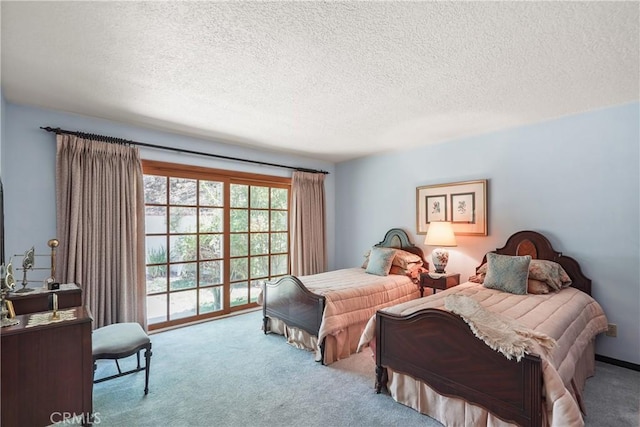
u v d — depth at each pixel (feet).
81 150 10.30
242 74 7.68
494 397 5.90
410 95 8.91
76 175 10.12
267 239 16.03
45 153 10.02
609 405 7.34
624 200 9.46
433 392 7.01
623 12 5.32
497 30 5.87
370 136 13.14
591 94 8.86
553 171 10.81
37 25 5.75
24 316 6.33
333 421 6.81
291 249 16.48
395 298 12.05
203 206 13.73
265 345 11.04
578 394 6.75
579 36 6.06
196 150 13.25
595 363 9.66
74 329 6.12
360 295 10.88
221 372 9.03
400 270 13.56
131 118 10.91
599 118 9.91
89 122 10.77
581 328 7.86
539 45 6.37
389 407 7.36
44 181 9.98
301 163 17.10
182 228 13.12
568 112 10.29
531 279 9.77
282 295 11.52
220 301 14.25
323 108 9.95
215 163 13.89
